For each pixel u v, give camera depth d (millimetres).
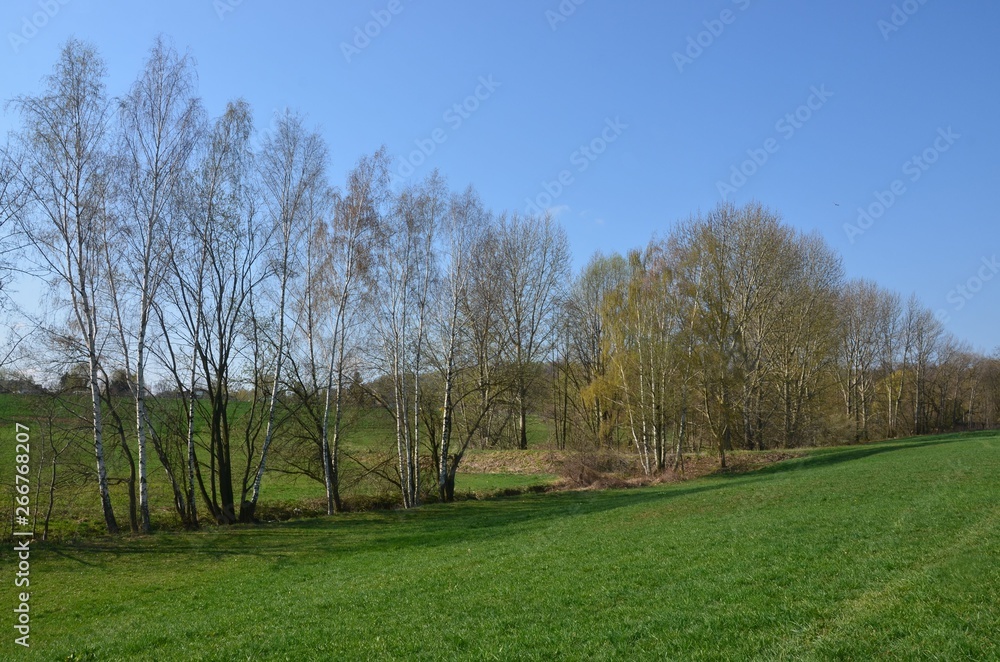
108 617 16562
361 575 19172
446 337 41406
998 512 16828
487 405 43844
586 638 10414
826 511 20625
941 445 45688
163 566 22438
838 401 74812
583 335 65375
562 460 52250
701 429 53250
